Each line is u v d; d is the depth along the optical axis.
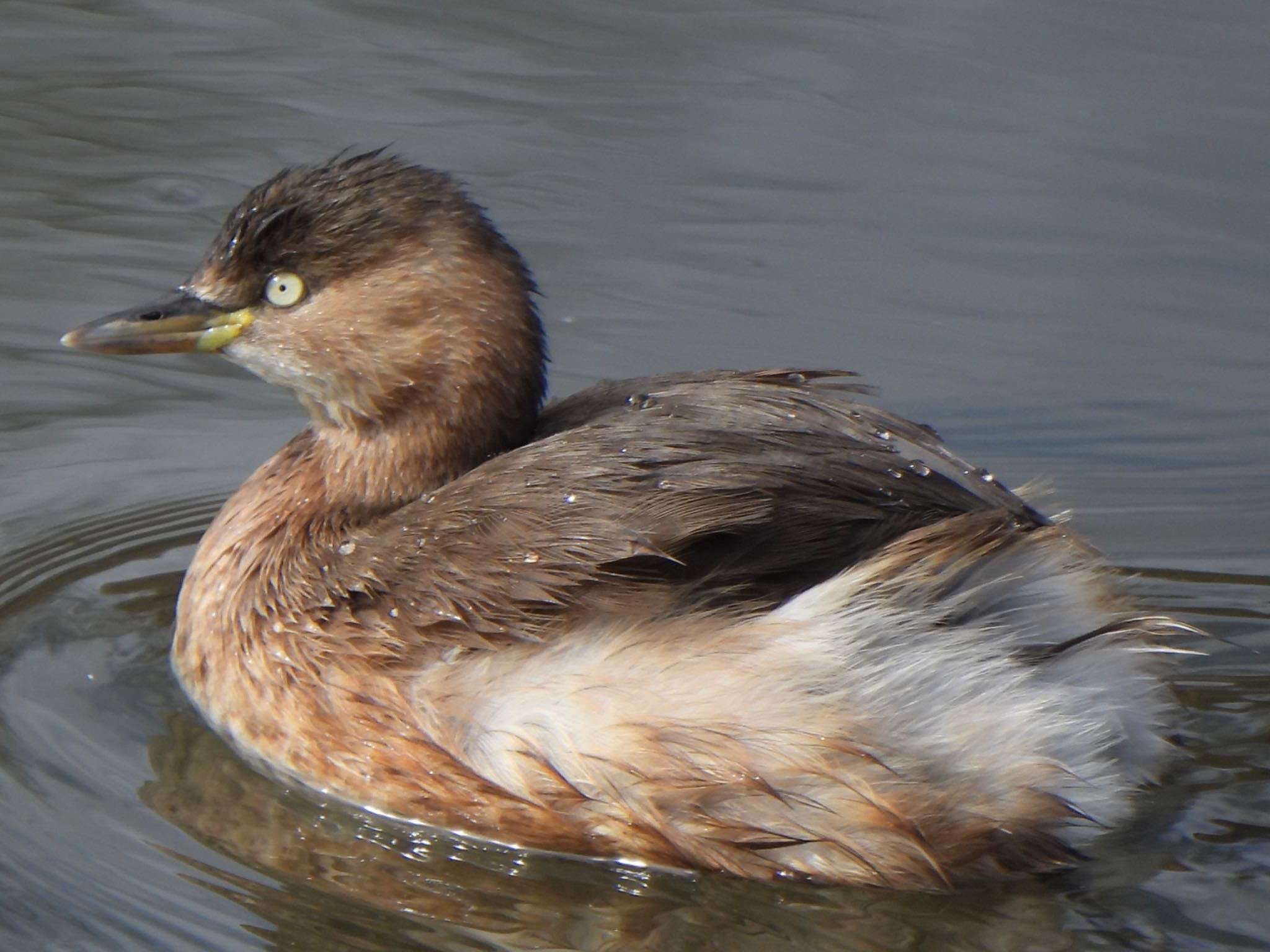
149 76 18.67
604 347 14.44
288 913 8.54
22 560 11.73
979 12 20.42
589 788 8.67
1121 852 8.85
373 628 9.22
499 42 19.80
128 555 11.91
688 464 9.06
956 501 9.35
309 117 17.84
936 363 14.44
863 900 8.68
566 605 8.82
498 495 9.24
